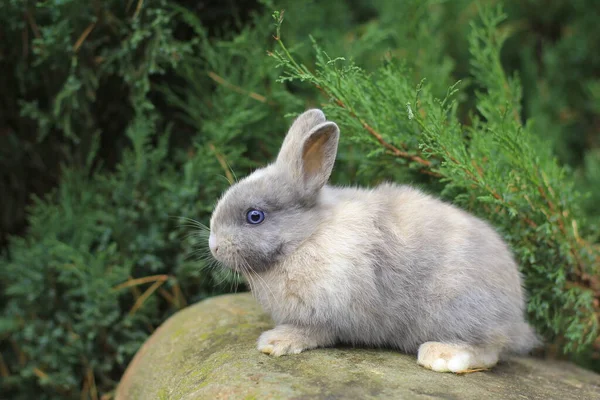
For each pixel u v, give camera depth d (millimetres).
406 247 709
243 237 709
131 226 892
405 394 644
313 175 719
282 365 676
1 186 972
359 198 733
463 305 706
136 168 896
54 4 863
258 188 717
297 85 947
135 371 768
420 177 832
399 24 994
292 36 955
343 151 902
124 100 939
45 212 914
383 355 706
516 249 793
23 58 908
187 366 717
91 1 872
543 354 833
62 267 880
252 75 905
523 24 1161
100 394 893
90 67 899
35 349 889
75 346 880
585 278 808
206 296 902
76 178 918
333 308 702
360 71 826
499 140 790
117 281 877
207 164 885
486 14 953
